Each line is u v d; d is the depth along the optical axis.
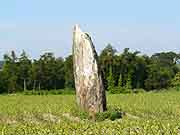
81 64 38.72
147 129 25.39
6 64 120.31
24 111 42.38
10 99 65.81
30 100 62.09
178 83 119.69
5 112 41.97
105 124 28.56
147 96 68.94
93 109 37.84
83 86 38.41
